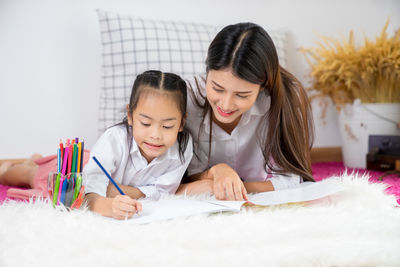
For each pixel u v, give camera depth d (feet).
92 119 7.40
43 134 7.19
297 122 4.55
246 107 3.85
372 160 7.26
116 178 4.36
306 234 2.87
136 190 4.27
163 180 4.35
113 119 6.72
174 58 6.94
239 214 3.26
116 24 6.83
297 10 8.59
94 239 2.63
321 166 8.03
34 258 2.43
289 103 4.53
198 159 4.87
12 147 7.08
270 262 2.47
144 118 3.86
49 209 3.35
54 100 7.21
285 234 2.82
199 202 3.56
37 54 7.09
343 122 8.02
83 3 7.25
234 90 3.70
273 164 4.65
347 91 7.95
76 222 2.98
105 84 6.86
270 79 3.96
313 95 8.14
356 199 3.70
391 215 3.37
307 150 4.72
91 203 3.56
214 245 2.65
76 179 3.44
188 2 7.88
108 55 6.83
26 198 4.45
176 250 2.53
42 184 4.95
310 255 2.55
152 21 7.13
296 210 3.47
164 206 3.45
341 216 3.26
